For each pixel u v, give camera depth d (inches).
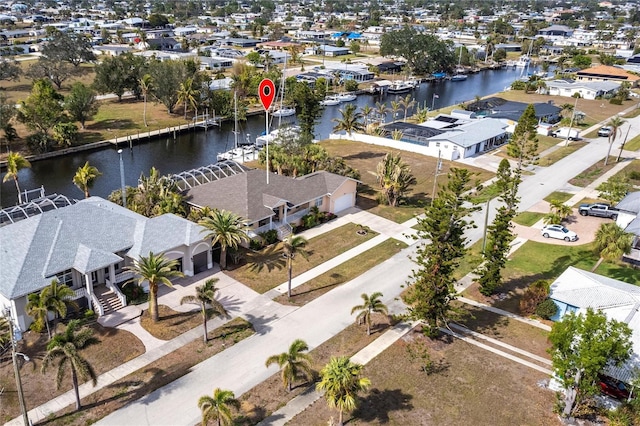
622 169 3454.7
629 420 1286.9
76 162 3639.3
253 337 1642.5
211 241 2032.5
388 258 2207.2
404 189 2832.2
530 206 2824.8
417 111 5064.0
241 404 1348.4
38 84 4463.6
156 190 2458.2
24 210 2212.1
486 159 3678.6
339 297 1893.5
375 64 7377.0
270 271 2065.7
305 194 2522.1
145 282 1866.4
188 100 4687.5
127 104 5137.8
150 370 1475.1
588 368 1240.8
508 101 5206.7
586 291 1737.2
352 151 3841.0
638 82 6584.6
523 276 2089.1
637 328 1487.5
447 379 1480.1
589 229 2534.5
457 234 1610.5
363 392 1413.6
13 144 3705.7
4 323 1581.0
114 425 1275.8
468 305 1876.2
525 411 1369.3
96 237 1844.2
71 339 1285.7
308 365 1389.0
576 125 4655.5
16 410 1312.7
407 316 1658.5
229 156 3673.7
